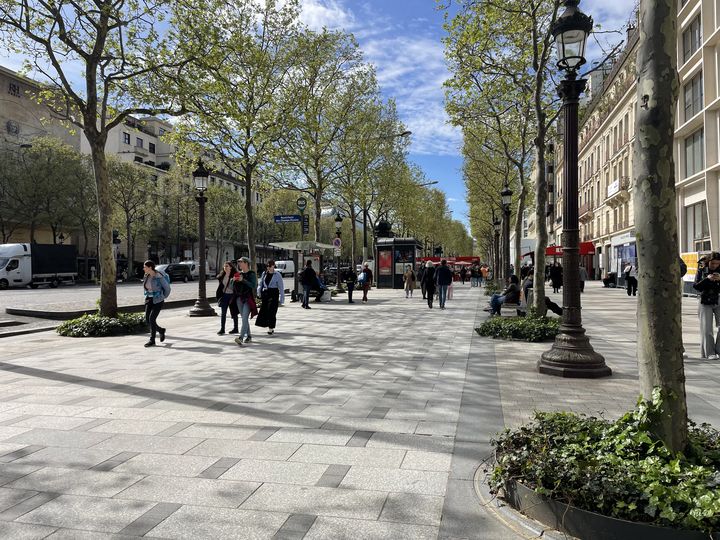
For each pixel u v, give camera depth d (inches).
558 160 2488.9
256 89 811.4
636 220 137.9
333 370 312.2
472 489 145.7
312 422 208.4
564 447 134.3
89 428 203.2
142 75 536.7
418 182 1957.4
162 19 515.5
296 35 846.5
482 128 812.6
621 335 458.6
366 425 204.2
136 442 186.2
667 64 131.9
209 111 572.7
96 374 306.0
